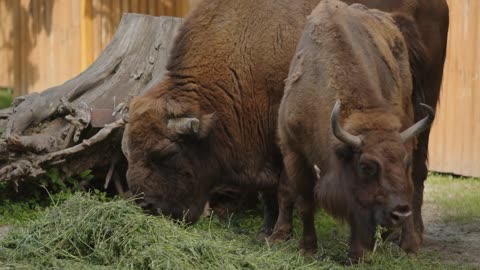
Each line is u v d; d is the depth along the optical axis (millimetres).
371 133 19578
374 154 19172
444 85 39469
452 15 39094
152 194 23281
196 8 25125
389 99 21531
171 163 23375
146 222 20938
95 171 29578
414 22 25438
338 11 22078
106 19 48500
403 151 19375
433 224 29891
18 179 27469
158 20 30938
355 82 20672
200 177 23969
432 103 26547
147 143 23188
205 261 20031
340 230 26562
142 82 29844
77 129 28250
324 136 20719
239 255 20719
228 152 24484
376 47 21922
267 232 25734
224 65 24484
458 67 39031
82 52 48500
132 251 20016
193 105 23844
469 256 24734
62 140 28375
